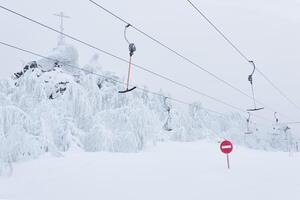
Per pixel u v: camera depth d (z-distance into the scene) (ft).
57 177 41.39
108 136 82.84
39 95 85.30
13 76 104.63
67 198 27.73
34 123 70.28
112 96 106.93
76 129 83.15
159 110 142.10
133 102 95.76
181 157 68.59
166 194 27.27
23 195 30.17
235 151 97.60
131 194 27.91
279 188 28.14
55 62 105.91
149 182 34.55
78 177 40.34
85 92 94.89
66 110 87.81
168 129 135.95
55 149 66.44
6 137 59.06
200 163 54.75
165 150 89.25
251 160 62.08
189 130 135.74
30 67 103.91
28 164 54.75
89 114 91.30
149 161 58.65
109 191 29.89
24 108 81.61
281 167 47.32
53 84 93.20
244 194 25.93
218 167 47.91
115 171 44.96
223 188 29.22
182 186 31.17
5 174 46.19
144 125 90.89
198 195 26.30
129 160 59.82
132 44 41.34
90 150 82.12
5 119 61.87
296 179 33.78
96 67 113.19
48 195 29.58
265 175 37.78
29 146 61.05
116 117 92.17
